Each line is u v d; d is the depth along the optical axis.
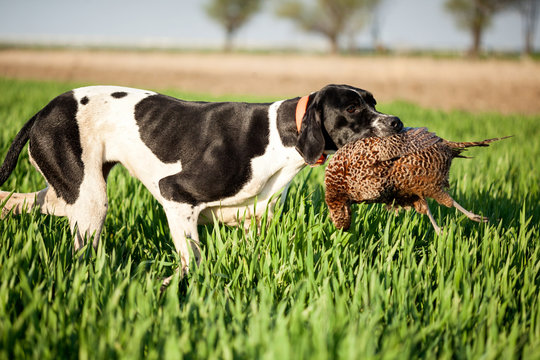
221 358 2.53
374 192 3.53
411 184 3.56
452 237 3.85
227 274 3.64
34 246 3.56
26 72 31.62
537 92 23.33
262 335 2.59
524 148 8.61
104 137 4.20
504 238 4.14
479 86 25.59
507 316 3.26
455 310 3.00
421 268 3.46
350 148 3.57
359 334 2.64
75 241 4.01
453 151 3.84
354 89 4.02
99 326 2.74
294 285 3.40
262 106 4.11
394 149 3.46
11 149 4.25
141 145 4.15
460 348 2.77
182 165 4.05
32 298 2.91
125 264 3.90
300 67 35.44
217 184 3.96
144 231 4.47
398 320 2.90
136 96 4.27
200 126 4.05
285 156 4.04
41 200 4.25
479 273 3.54
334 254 3.62
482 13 58.09
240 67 35.88
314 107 3.90
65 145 4.07
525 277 3.45
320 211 4.33
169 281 3.74
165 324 2.74
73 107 4.14
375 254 4.08
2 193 4.28
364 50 67.06
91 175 4.09
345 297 3.13
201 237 4.47
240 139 3.99
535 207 5.27
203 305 3.02
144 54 48.03
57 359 2.60
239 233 4.15
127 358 2.43
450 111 16.02
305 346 2.40
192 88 24.31
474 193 5.46
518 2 56.47
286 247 3.74
